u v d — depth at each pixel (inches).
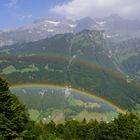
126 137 2839.6
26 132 1940.2
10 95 1897.1
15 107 1894.7
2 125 1786.4
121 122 3051.2
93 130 4173.2
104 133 3565.5
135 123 2593.5
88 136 4439.0
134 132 2536.9
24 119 2171.5
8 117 1849.2
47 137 2977.4
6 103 1851.6
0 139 1739.7
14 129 1847.9
